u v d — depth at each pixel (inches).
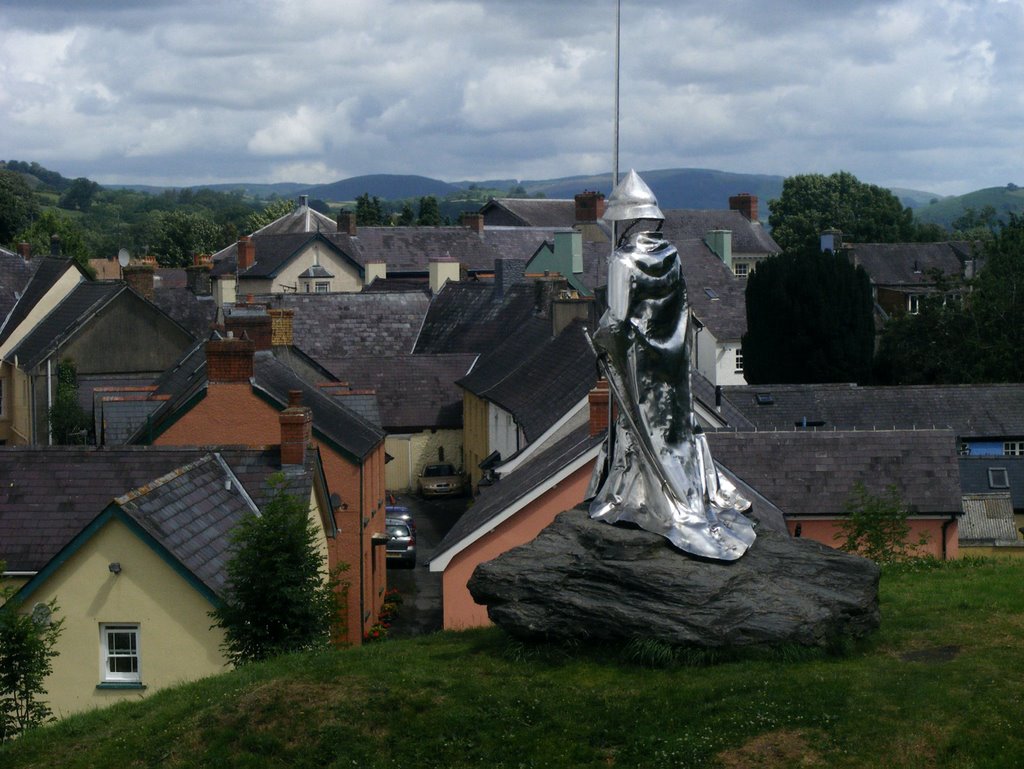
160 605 999.6
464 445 2615.7
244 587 965.2
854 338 2824.8
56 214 5536.4
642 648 767.1
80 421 2325.3
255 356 1635.1
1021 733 679.1
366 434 1624.0
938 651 799.7
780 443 1503.4
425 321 3073.3
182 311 2878.9
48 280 2613.2
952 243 4500.5
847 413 2250.2
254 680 855.1
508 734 720.3
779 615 765.3
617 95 840.9
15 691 900.6
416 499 2508.6
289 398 1341.0
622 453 815.1
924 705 707.4
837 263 2824.8
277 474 1047.6
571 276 3634.4
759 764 669.3
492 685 772.6
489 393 2284.7
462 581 1279.5
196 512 1088.8
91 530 995.9
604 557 784.9
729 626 761.6
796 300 2817.4
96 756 775.7
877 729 687.1
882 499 1391.5
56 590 1004.6
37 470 1213.1
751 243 4936.0
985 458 2023.9
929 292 3831.2
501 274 3004.4
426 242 4576.8
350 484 1482.5
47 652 919.0
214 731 768.9
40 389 2418.8
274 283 4377.5
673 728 704.4
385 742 733.3
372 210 6825.8
